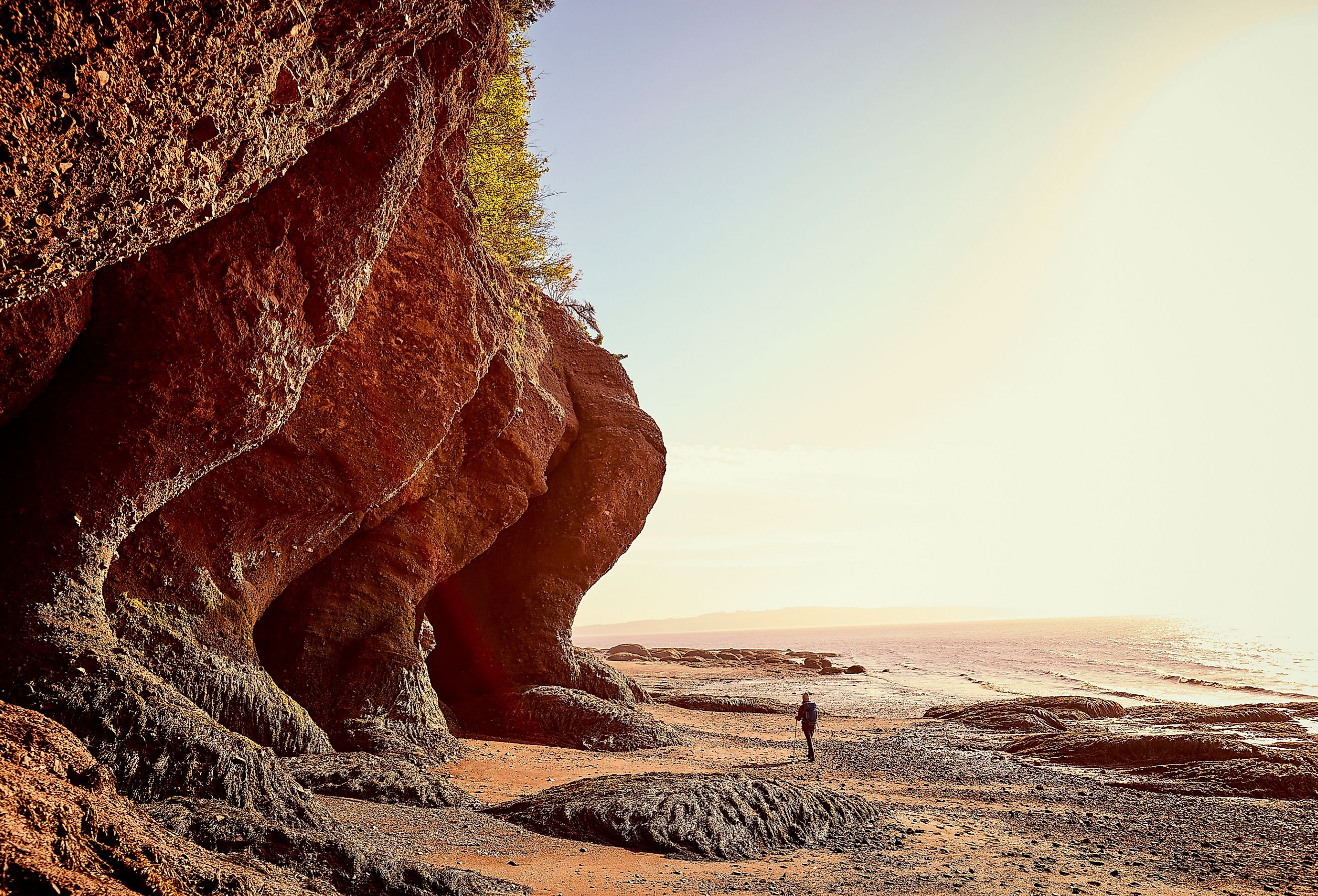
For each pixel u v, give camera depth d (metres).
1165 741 23.77
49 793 5.27
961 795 19.14
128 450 11.64
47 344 10.76
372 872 8.34
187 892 5.41
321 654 18.97
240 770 9.34
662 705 37.38
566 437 31.08
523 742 24.06
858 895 10.45
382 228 14.47
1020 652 121.12
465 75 17.83
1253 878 12.30
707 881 10.77
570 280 35.72
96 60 5.77
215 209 8.30
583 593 30.34
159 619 13.09
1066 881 11.70
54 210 6.14
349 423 16.84
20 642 9.62
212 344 12.14
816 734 30.64
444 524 22.39
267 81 7.79
